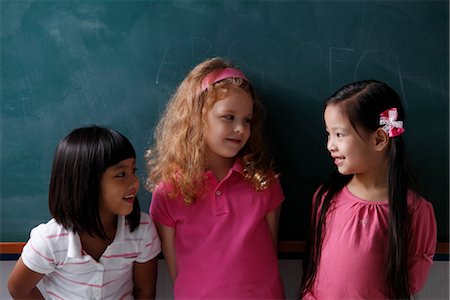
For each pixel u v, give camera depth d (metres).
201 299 1.22
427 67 1.35
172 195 1.26
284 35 1.35
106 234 1.19
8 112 1.38
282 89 1.36
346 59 1.35
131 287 1.28
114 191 1.12
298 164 1.39
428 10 1.33
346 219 1.18
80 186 1.11
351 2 1.33
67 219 1.12
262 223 1.29
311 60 1.35
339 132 1.14
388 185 1.15
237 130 1.21
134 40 1.36
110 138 1.12
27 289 1.21
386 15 1.34
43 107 1.38
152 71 1.37
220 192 1.26
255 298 1.22
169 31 1.36
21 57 1.37
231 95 1.20
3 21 1.35
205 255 1.24
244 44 1.35
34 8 1.35
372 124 1.12
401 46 1.34
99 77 1.37
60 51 1.36
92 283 1.18
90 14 1.35
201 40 1.36
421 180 1.38
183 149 1.26
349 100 1.13
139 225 1.21
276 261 1.29
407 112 1.36
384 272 1.15
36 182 1.40
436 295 1.43
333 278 1.17
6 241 1.41
